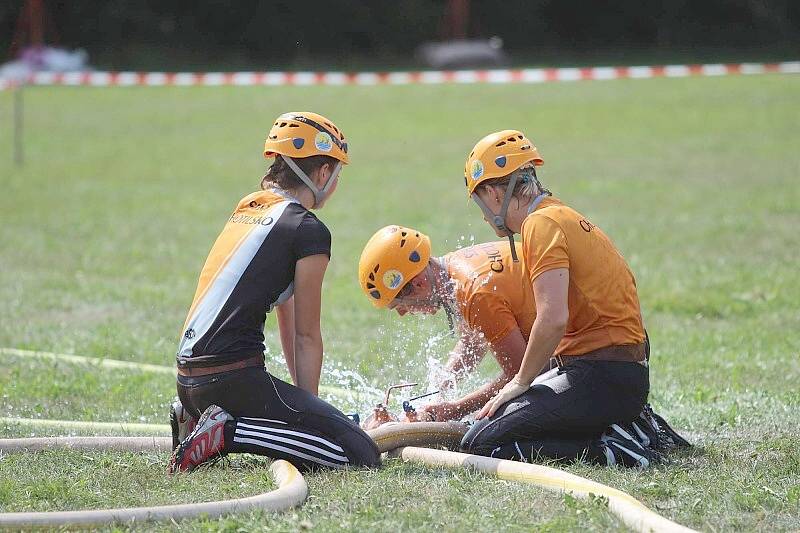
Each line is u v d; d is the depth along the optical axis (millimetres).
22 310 25938
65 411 17609
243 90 98938
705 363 20484
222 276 13953
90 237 37219
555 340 13641
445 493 12430
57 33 124625
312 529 11148
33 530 11055
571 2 142375
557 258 13664
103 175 53969
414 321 24203
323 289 28406
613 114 76312
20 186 50031
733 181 48406
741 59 126125
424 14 134875
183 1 129375
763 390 18312
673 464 13977
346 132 70562
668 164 54562
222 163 58406
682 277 29203
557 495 12383
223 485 12906
